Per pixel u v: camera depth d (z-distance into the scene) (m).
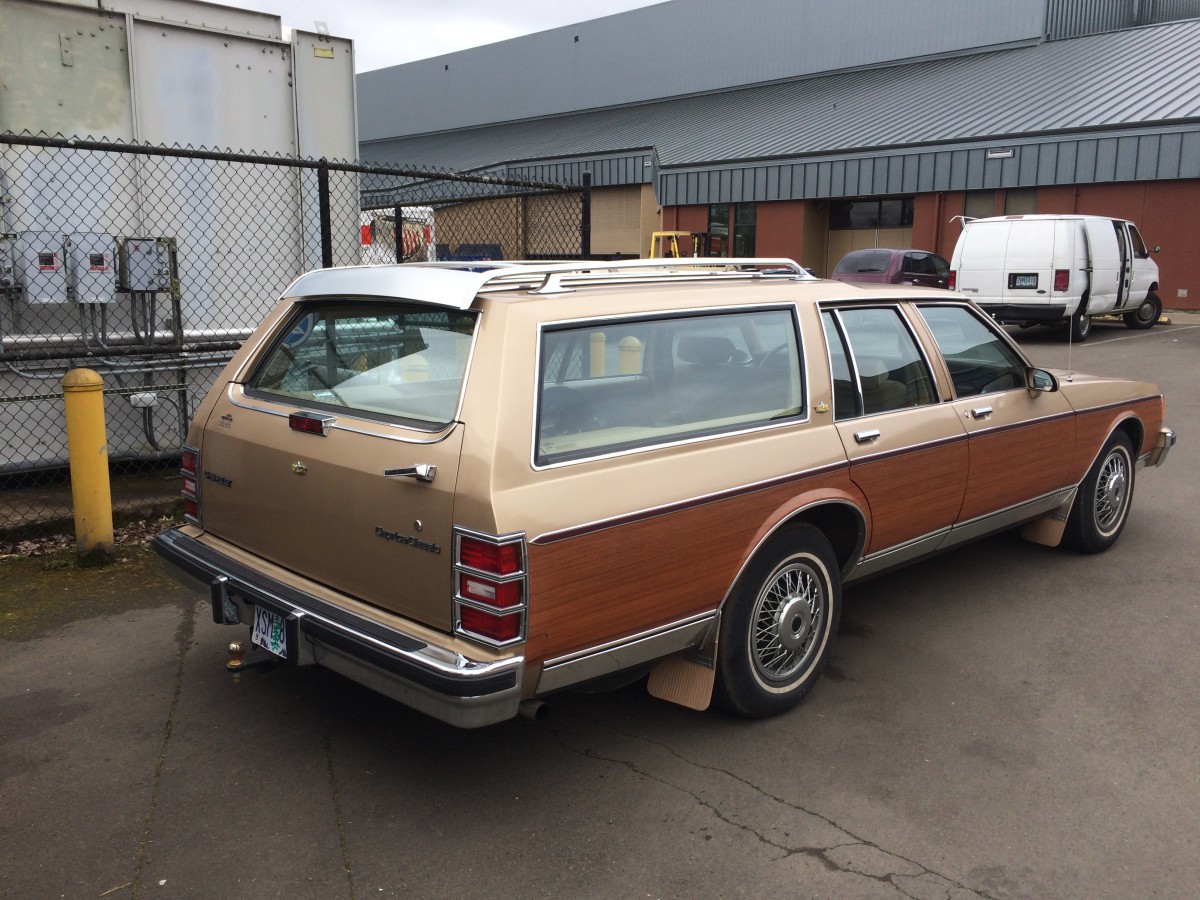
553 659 2.99
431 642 2.92
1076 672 4.21
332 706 3.91
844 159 24.78
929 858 2.94
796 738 3.67
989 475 4.69
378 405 3.31
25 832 3.03
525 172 33.19
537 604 2.88
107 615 4.73
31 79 6.09
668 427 3.40
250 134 7.02
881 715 3.84
